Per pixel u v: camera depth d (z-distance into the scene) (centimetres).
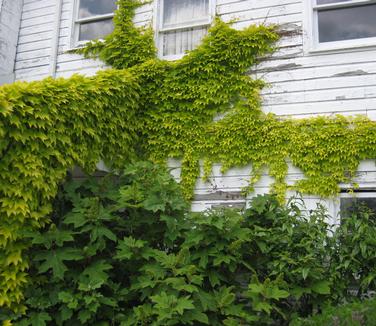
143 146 587
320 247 428
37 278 394
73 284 398
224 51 572
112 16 692
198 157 565
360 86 518
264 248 427
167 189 446
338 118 512
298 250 430
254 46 565
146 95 597
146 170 491
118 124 533
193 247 425
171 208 440
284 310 409
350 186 498
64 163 427
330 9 563
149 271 381
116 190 475
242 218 429
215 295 383
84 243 431
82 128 459
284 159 528
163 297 342
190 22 638
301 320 349
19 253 377
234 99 565
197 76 580
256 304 366
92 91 483
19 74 717
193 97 575
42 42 715
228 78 566
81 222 403
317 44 556
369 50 523
